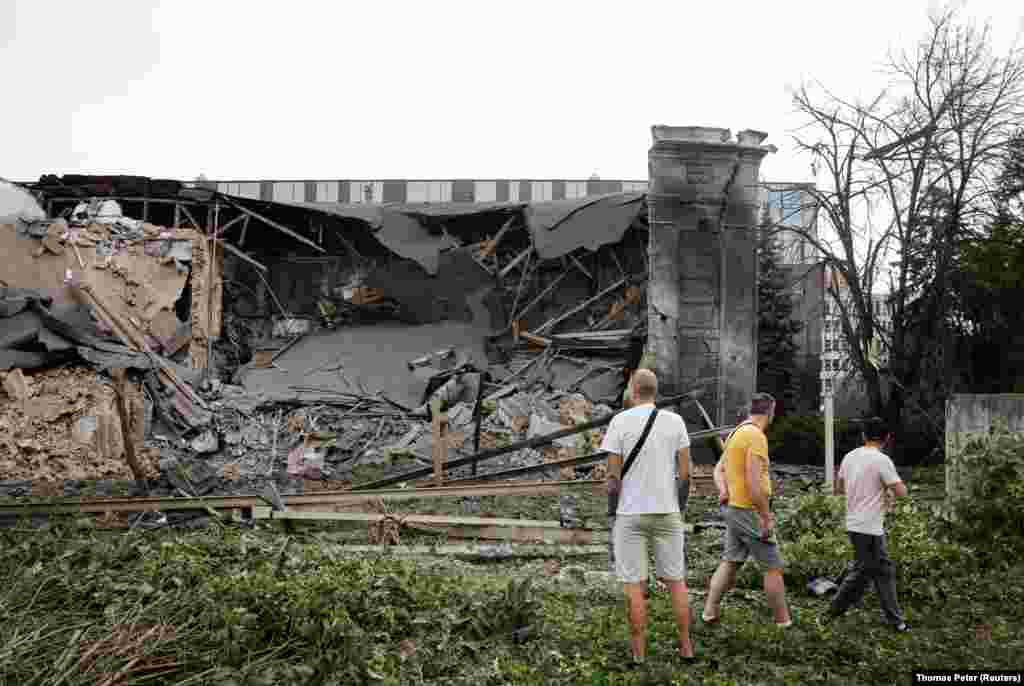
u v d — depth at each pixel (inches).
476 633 241.1
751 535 258.2
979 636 255.4
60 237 825.5
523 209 973.8
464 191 1614.2
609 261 988.6
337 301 1003.9
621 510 230.7
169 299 852.0
